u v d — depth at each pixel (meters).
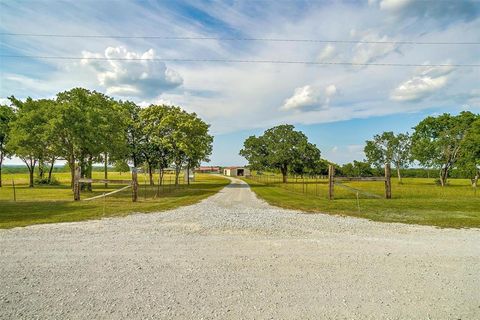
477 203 17.69
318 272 6.16
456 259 7.01
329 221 11.98
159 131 41.12
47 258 7.04
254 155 70.00
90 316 4.39
